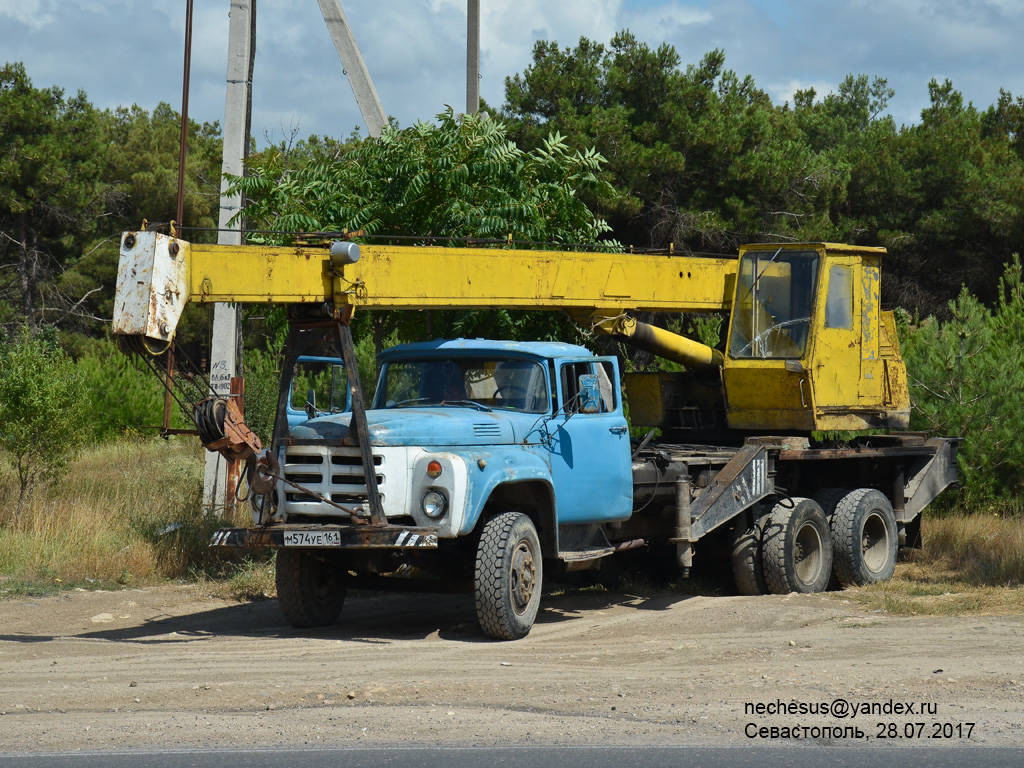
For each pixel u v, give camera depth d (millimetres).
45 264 67625
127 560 20547
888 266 56062
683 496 17531
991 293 56219
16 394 23828
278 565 16062
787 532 18688
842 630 14898
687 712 10398
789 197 49969
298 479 14727
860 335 20516
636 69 49125
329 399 20984
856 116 89750
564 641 14688
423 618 17250
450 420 14898
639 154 45344
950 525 24125
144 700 10953
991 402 25500
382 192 22062
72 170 65500
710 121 47844
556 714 10383
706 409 21891
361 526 14133
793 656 13156
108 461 35094
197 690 11320
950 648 13367
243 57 23891
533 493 15797
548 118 49656
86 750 9250
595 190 23688
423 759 8961
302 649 14055
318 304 14797
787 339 19844
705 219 46562
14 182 62656
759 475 18938
